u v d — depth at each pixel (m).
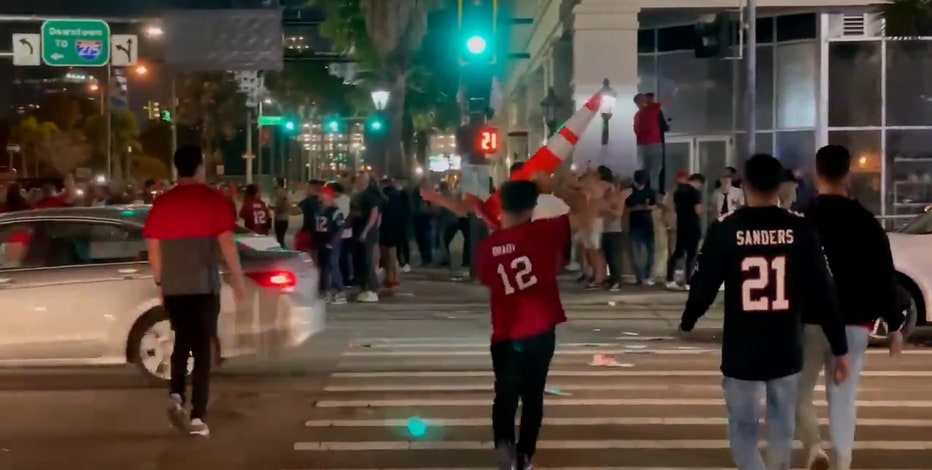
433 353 13.05
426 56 38.12
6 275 10.80
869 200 26.12
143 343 10.87
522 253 6.91
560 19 27.41
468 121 19.84
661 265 20.70
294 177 95.62
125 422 9.33
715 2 24.08
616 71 24.03
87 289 10.82
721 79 26.95
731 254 5.70
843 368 6.04
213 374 11.59
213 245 8.53
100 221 11.02
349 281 19.80
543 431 8.91
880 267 6.65
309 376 11.48
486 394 10.48
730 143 27.00
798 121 26.33
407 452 8.26
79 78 77.81
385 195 19.70
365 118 47.81
